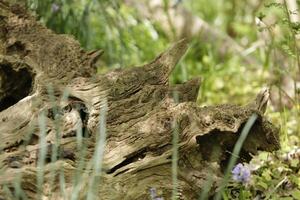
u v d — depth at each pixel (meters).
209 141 6.56
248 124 6.21
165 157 6.28
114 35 10.97
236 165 6.60
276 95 10.44
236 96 11.30
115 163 6.22
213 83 11.60
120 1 12.49
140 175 6.23
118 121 6.54
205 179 6.39
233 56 12.72
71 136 6.48
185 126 6.39
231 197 6.84
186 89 7.06
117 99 6.77
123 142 6.36
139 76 7.00
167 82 7.04
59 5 9.98
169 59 7.14
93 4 10.16
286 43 8.87
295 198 7.02
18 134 6.44
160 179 6.27
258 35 13.22
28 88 7.74
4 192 5.86
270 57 11.84
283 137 8.45
